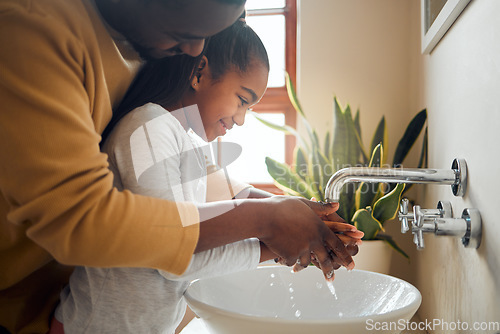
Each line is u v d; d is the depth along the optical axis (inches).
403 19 63.3
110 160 23.9
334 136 57.4
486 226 26.2
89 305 23.6
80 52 20.5
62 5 20.9
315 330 21.1
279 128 61.9
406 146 50.4
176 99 28.9
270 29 72.6
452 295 34.3
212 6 19.7
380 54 63.8
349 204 54.4
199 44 22.6
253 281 34.6
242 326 22.4
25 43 18.9
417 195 55.6
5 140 18.2
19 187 18.2
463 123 31.7
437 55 42.1
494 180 24.8
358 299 32.7
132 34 23.1
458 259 32.6
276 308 33.9
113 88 25.0
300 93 65.8
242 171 70.5
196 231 20.5
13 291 25.2
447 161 37.2
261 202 23.2
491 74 25.3
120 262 19.5
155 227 19.6
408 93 62.7
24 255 23.0
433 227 28.4
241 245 25.0
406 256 49.8
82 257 19.0
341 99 64.5
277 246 23.2
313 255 27.0
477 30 28.2
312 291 34.3
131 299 23.5
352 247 29.0
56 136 18.2
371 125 63.5
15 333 25.4
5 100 18.4
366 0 64.5
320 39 65.4
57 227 18.3
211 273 23.8
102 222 18.6
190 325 39.6
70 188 18.2
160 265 20.3
